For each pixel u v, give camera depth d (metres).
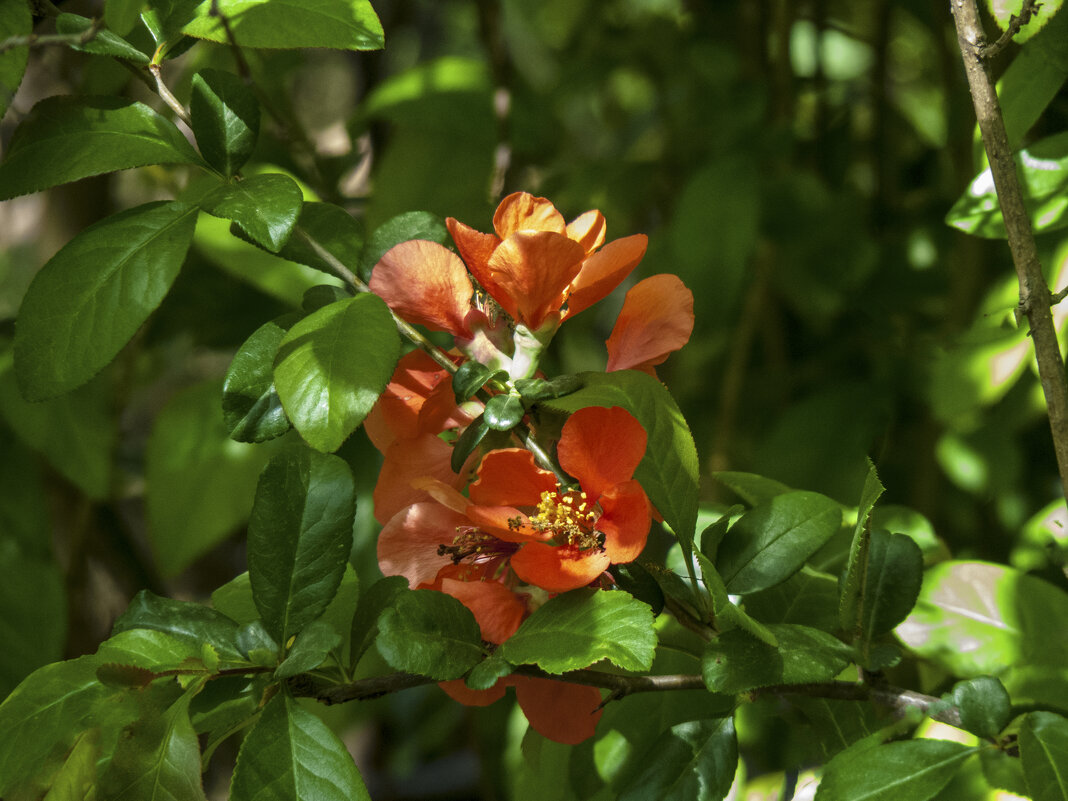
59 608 0.75
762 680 0.54
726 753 0.57
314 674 0.57
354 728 0.83
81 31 0.57
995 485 0.76
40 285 0.56
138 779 0.54
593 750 0.63
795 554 0.57
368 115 0.84
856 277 0.88
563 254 0.55
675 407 0.56
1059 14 0.60
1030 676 0.62
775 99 0.95
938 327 0.90
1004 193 0.56
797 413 0.83
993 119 0.56
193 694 0.55
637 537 0.54
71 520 0.88
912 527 0.67
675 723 0.62
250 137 0.58
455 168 0.83
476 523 0.55
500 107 0.83
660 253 0.96
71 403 0.75
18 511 0.75
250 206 0.55
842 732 0.60
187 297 0.85
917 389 0.84
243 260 0.72
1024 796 0.55
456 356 0.58
